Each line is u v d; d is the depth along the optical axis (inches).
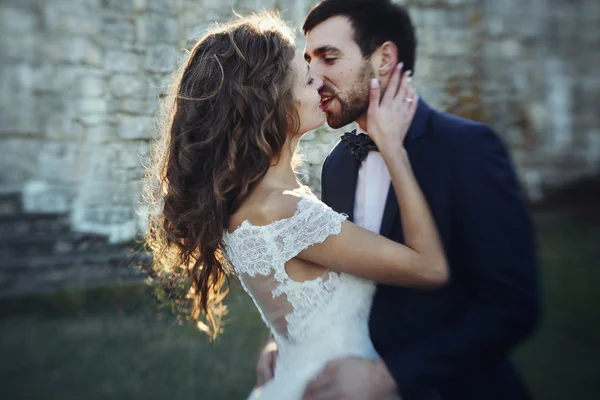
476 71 296.7
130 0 198.2
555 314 201.3
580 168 377.4
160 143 78.6
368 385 64.0
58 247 225.6
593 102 382.6
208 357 156.5
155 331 157.3
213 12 160.7
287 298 68.4
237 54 68.4
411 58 74.5
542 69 371.2
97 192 198.1
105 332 171.3
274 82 67.6
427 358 63.3
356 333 69.7
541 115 371.2
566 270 247.6
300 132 70.3
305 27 75.9
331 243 65.2
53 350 174.9
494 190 63.7
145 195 85.6
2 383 155.6
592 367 162.4
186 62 73.0
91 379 155.1
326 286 69.3
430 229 65.0
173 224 73.1
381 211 74.8
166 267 86.0
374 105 69.6
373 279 66.2
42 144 294.5
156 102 172.9
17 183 295.0
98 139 208.1
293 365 69.9
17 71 303.3
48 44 298.4
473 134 66.2
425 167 67.6
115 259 164.2
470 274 64.6
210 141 68.3
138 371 154.4
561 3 374.6
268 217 66.9
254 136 67.2
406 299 68.6
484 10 350.0
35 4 299.1
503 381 69.3
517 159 363.9
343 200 77.1
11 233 240.1
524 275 62.4
